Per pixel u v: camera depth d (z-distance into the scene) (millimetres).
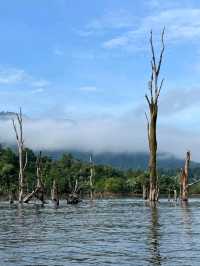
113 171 197375
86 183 139125
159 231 26547
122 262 16188
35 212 49625
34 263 16156
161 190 147000
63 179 141500
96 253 18203
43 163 170375
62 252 18547
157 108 65250
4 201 92875
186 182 79375
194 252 18172
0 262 16391
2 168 141625
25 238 23453
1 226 31109
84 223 33406
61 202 86375
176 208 55969
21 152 82375
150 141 65812
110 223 33094
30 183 123688
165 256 17297
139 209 54594
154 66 64625
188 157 79000
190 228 28391
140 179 173125
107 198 127438
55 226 30922
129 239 22625
